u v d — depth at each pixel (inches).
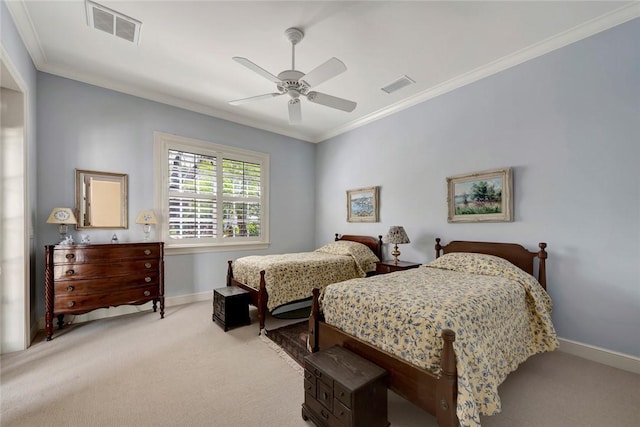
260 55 110.0
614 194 90.3
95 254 114.9
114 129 134.3
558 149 101.2
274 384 79.6
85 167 127.0
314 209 215.3
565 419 65.4
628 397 73.6
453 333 52.1
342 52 108.0
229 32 96.3
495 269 98.3
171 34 97.6
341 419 55.8
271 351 99.8
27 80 102.3
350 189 186.2
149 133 144.1
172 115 151.5
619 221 89.4
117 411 67.6
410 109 150.3
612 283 90.4
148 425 63.3
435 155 139.0
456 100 130.8
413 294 72.7
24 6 84.3
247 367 88.6
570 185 98.7
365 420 55.7
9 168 96.9
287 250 199.9
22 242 98.5
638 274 86.2
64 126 122.3
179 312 138.7
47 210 118.0
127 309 136.9
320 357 66.4
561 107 100.6
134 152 139.6
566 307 99.2
